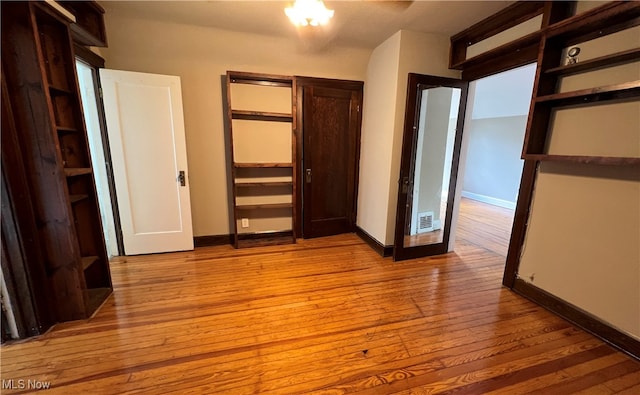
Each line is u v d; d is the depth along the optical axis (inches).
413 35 107.6
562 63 76.5
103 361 62.2
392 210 121.3
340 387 56.7
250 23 102.7
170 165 116.6
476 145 252.8
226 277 102.4
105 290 89.9
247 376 59.1
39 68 61.5
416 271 110.1
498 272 110.2
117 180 111.1
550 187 82.0
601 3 68.0
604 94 65.9
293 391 55.7
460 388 56.9
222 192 131.0
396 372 60.6
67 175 70.3
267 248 131.4
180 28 105.3
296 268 111.0
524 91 181.5
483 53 96.5
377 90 125.8
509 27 92.4
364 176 142.1
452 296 92.0
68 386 55.9
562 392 56.2
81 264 74.3
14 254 64.4
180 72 115.0
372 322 77.8
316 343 69.2
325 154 141.3
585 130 72.1
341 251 129.3
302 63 126.6
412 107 106.5
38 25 68.6
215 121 123.6
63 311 74.5
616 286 67.9
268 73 123.3
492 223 181.3
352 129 143.3
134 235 117.3
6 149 61.5
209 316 79.3
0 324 65.7
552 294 83.0
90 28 89.7
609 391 56.5
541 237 85.3
